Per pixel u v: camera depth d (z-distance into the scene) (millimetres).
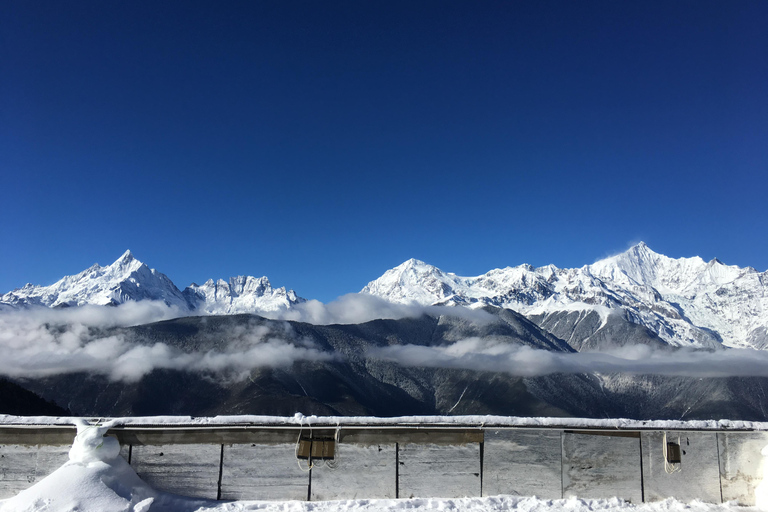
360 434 14078
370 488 13891
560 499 13992
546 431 14562
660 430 14836
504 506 13336
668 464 14578
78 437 12984
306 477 13859
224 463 13836
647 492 14461
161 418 14109
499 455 14320
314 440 13961
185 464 13773
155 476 13680
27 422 13867
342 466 13938
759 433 14938
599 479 14391
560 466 14383
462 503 13391
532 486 14203
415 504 13258
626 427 14711
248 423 14039
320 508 12906
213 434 13938
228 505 13000
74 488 11875
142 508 11797
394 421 14273
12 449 13703
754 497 14547
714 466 14742
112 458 13055
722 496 14602
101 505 11680
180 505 12852
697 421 15164
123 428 13766
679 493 14547
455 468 14164
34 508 11336
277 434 14039
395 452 14125
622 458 14570
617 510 13492
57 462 13672
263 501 13492
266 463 13891
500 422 14539
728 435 14961
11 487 13523
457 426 14367
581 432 14609
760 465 14719
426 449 14188
